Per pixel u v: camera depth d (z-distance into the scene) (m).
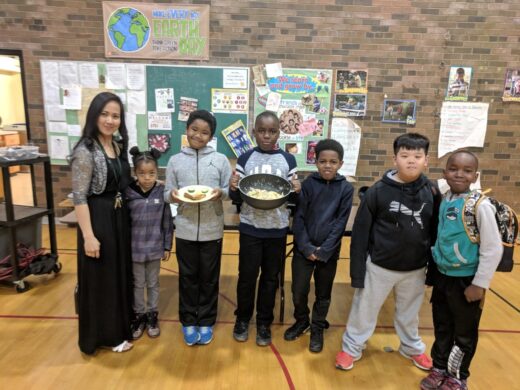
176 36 3.81
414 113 3.98
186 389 1.78
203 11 3.76
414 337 2.00
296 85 3.92
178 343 2.14
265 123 1.99
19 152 2.63
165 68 3.87
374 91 3.94
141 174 2.05
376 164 4.11
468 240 1.61
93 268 1.90
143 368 1.92
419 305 1.94
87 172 1.80
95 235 1.86
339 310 2.59
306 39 3.83
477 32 3.81
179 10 3.75
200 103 3.97
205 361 1.99
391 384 1.86
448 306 1.74
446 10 3.76
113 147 1.96
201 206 2.02
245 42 3.83
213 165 2.08
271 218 2.00
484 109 3.97
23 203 5.32
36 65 3.86
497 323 2.44
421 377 1.91
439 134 4.03
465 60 3.87
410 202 1.77
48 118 3.97
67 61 3.84
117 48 3.82
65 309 2.47
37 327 2.26
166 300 2.65
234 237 4.03
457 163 1.65
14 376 1.83
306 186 2.06
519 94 3.94
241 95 3.95
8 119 7.98
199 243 2.06
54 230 2.97
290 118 3.99
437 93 3.94
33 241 2.98
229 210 2.77
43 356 1.99
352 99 3.95
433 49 3.84
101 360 1.97
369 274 1.90
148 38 3.80
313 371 1.94
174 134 4.03
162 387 1.79
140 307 2.20
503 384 1.88
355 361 2.03
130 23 3.77
